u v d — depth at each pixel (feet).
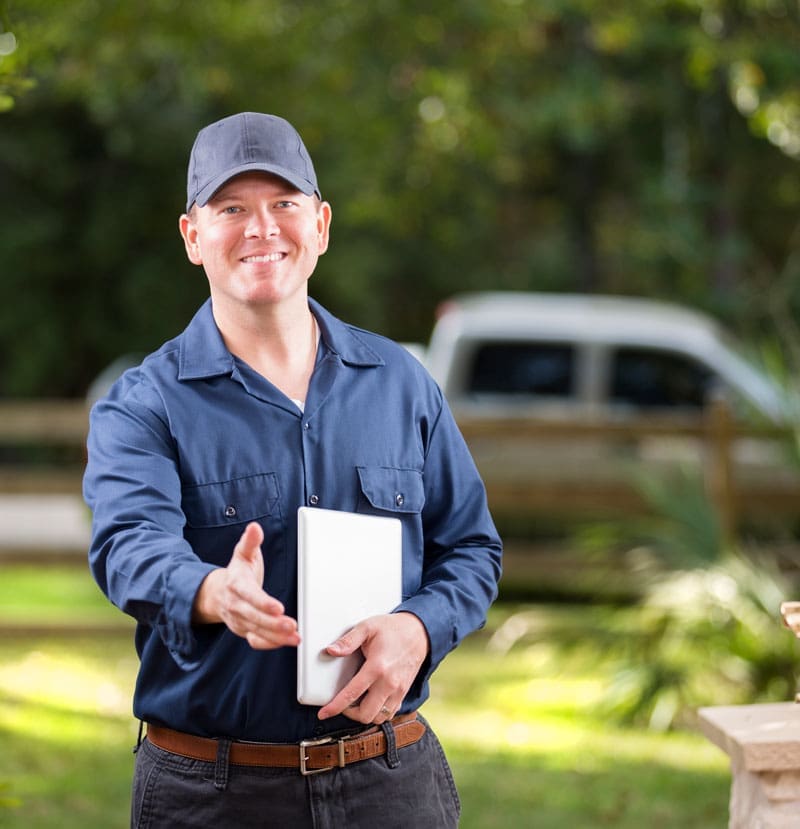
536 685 41.39
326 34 61.00
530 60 72.23
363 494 13.71
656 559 39.50
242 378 13.48
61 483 45.80
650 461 47.70
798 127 64.90
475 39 64.03
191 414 13.37
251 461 13.35
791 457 40.60
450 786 14.32
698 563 38.50
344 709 12.82
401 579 13.66
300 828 13.12
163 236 117.19
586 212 102.17
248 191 13.33
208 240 13.47
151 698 13.38
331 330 14.03
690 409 53.62
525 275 120.26
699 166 92.27
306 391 13.85
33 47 26.61
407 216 75.56
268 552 13.33
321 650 12.59
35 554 45.96
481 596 14.10
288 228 13.43
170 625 12.12
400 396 14.23
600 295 107.45
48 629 44.09
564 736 36.40
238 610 11.43
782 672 37.27
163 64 62.34
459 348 54.54
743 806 14.20
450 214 101.35
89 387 120.98
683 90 86.43
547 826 29.01
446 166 73.20
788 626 14.65
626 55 82.28
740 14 67.62
